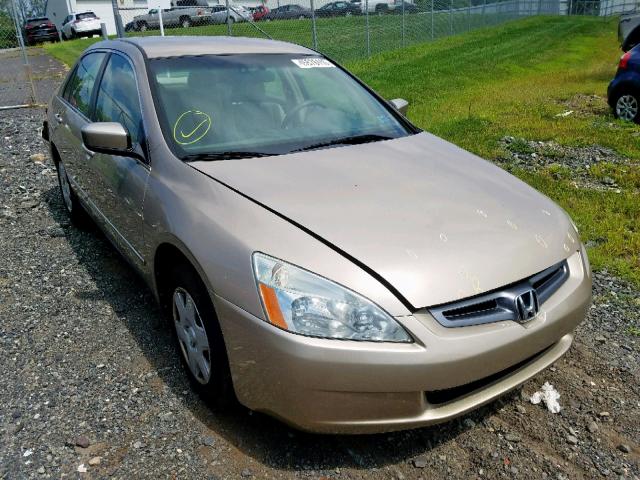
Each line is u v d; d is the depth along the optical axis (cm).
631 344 337
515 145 736
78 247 460
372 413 220
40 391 288
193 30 1791
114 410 275
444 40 2139
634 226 493
